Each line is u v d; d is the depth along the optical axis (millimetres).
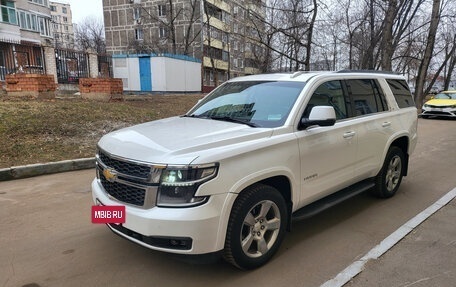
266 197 3344
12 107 9609
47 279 3256
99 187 3555
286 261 3568
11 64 19094
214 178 2916
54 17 117875
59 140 8320
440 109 17844
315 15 15953
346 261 3576
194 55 48812
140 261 3576
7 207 5102
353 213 4902
